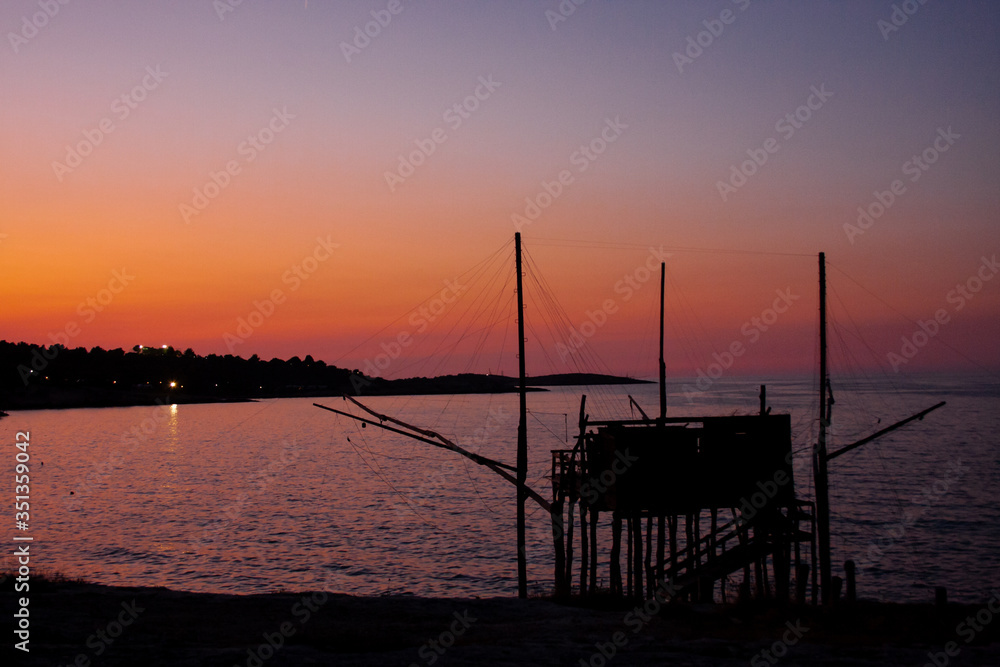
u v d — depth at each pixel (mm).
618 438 26625
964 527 50281
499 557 43562
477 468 91375
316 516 58781
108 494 73812
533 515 58188
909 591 35375
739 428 26953
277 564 42531
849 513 56406
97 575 40000
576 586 34812
